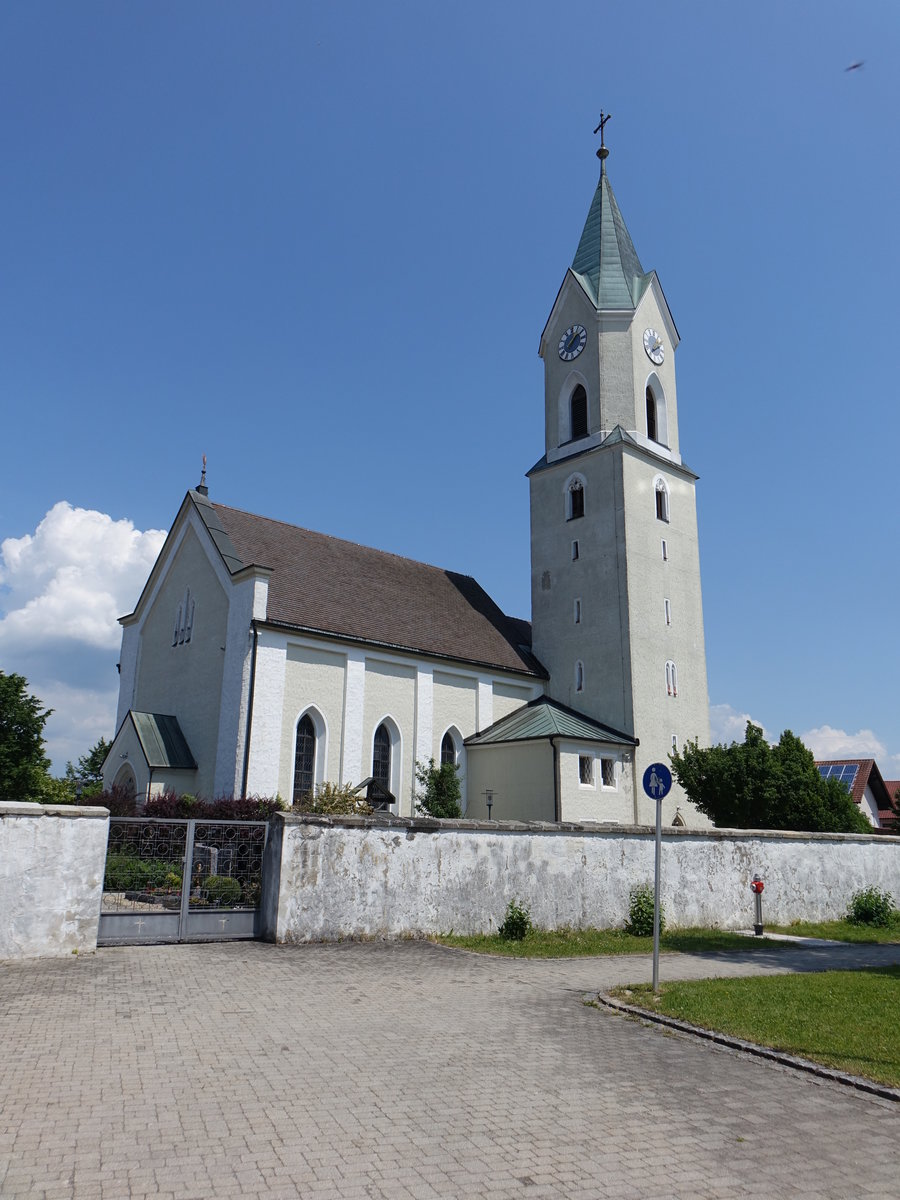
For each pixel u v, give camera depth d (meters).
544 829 20.91
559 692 42.41
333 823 17.86
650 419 45.53
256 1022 10.98
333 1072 9.09
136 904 16.59
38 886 15.11
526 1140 7.43
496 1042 10.63
